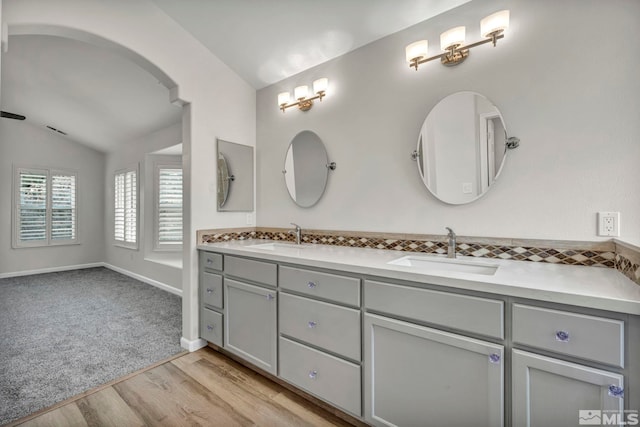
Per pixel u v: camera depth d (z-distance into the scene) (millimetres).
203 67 2441
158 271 4273
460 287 1165
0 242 4910
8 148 4988
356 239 2193
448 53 1703
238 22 2172
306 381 1698
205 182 2461
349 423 1572
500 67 1604
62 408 1672
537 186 1515
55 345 2438
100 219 5949
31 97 4023
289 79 2627
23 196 5121
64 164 5520
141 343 2490
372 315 1423
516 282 1091
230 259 2137
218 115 2553
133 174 4828
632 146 1297
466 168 1715
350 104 2221
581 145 1403
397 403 1358
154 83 3023
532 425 1031
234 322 2123
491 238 1648
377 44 2076
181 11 2160
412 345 1307
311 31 2131
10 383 1899
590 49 1374
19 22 1578
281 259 1790
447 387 1217
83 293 3973
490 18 1509
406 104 1945
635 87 1286
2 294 3939
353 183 2209
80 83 3406
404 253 1876
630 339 885
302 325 1710
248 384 1920
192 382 1938
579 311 956
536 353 1025
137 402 1729
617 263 1294
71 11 1750
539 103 1499
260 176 2854
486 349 1109
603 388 912
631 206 1300
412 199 1929
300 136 2537
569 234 1439
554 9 1453
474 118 1685
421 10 1800
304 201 2504
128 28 1999
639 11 1274
